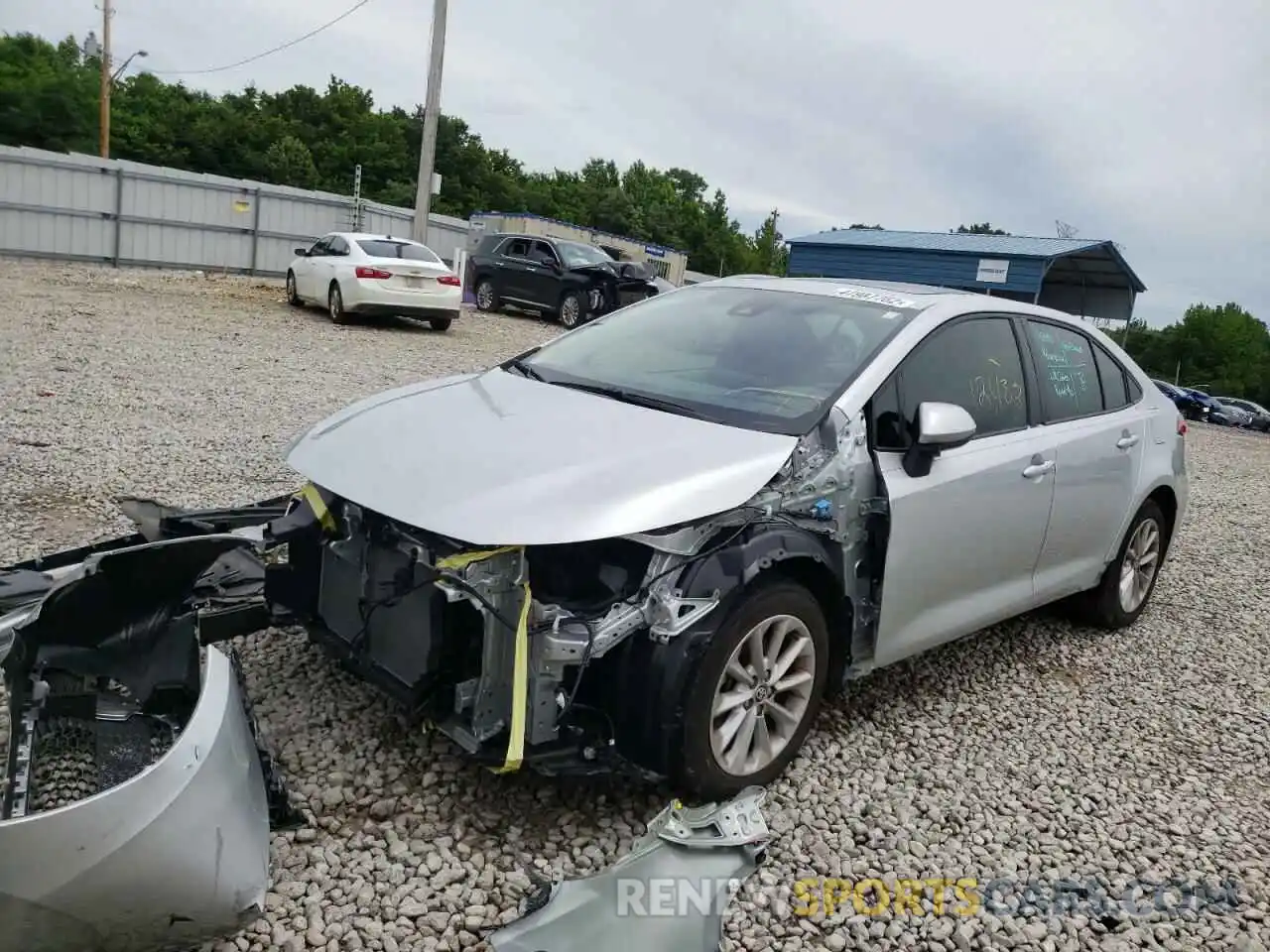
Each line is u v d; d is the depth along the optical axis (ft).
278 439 25.46
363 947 8.51
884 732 13.33
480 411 11.95
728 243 288.71
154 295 57.47
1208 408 119.14
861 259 99.71
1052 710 14.80
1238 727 15.08
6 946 7.05
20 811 7.82
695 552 10.10
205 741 7.83
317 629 11.30
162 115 192.54
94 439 23.63
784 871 10.17
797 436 11.24
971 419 12.04
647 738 9.96
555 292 67.15
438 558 9.50
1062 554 15.66
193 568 10.24
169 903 7.34
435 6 70.23
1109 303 99.66
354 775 10.85
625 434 11.09
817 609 11.30
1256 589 22.90
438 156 212.23
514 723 9.09
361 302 51.24
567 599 10.00
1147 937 9.90
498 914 9.04
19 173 77.66
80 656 9.62
